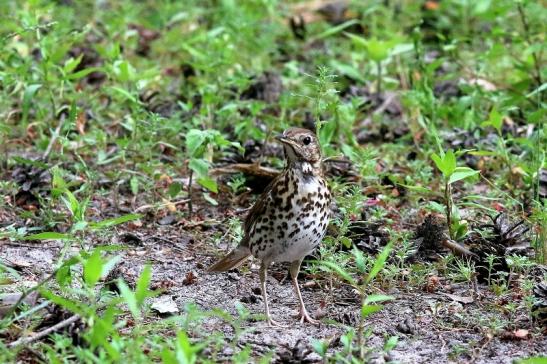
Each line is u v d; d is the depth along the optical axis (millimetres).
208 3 23141
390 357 9656
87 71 15555
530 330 10453
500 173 15000
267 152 15086
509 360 9852
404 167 15164
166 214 13758
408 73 18453
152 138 14695
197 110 16844
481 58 17469
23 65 15727
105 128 16172
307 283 11883
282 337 10328
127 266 12234
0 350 9156
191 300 11375
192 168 13148
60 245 12656
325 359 9219
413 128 16328
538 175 13250
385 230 12758
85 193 13656
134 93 15656
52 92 16359
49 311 10234
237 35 19391
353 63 18859
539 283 11102
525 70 17125
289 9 22875
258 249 11070
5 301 10516
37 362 9383
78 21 20766
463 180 14594
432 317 10883
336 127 15688
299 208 10750
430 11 21797
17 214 13484
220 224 13516
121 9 20875
